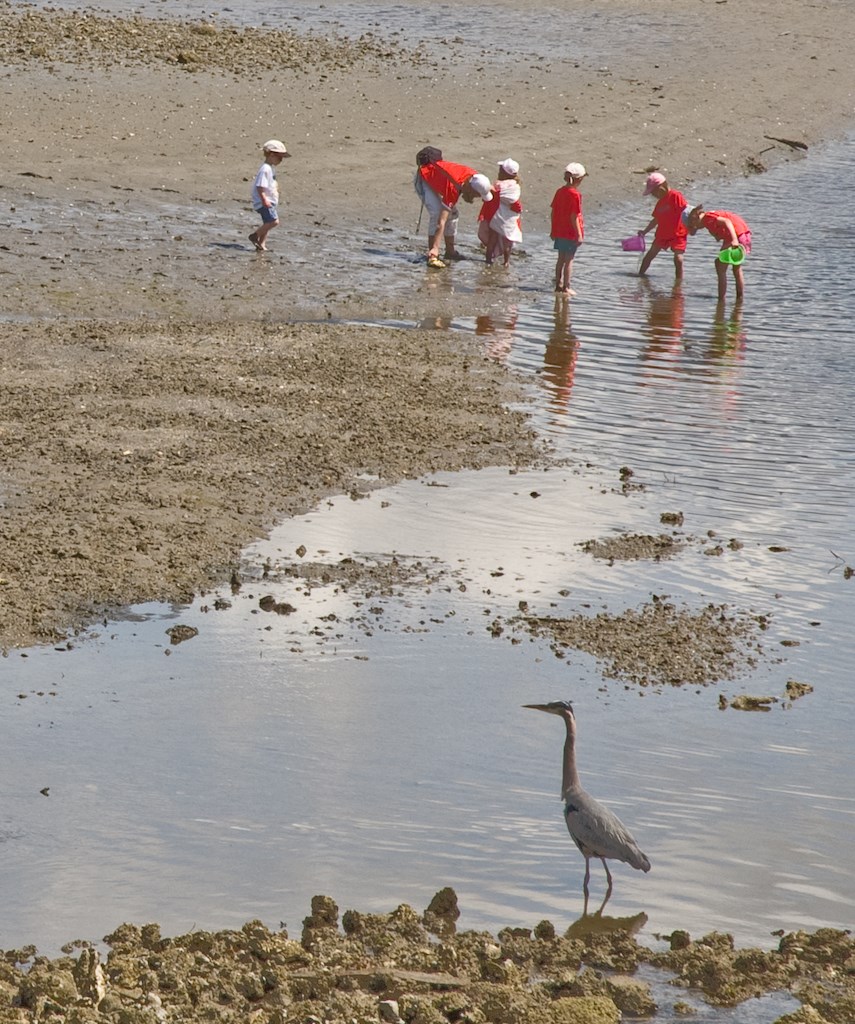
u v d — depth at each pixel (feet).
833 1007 47.37
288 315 157.99
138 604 81.66
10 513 92.58
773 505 104.32
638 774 64.69
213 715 68.64
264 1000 46.50
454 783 63.05
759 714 71.82
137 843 56.95
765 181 251.19
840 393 137.08
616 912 54.03
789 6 398.83
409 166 226.17
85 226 181.57
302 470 106.32
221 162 217.36
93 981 45.44
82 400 118.83
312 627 79.66
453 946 50.34
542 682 74.23
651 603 85.92
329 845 57.52
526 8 374.22
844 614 85.35
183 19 314.14
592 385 136.98
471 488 105.29
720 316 168.25
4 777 61.77
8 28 278.05
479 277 180.45
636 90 292.40
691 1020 46.85
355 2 365.20
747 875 56.75
